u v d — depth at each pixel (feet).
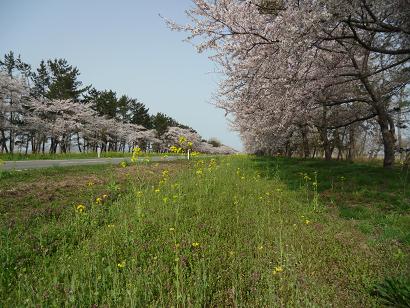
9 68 141.08
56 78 158.40
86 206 23.79
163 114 251.80
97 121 163.94
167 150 254.68
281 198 28.53
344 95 48.29
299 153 126.72
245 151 151.43
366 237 19.21
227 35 34.22
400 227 20.56
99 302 11.87
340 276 14.30
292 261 14.93
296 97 35.58
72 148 172.24
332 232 19.67
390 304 11.78
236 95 41.70
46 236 17.95
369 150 96.89
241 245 16.42
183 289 12.26
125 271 13.44
